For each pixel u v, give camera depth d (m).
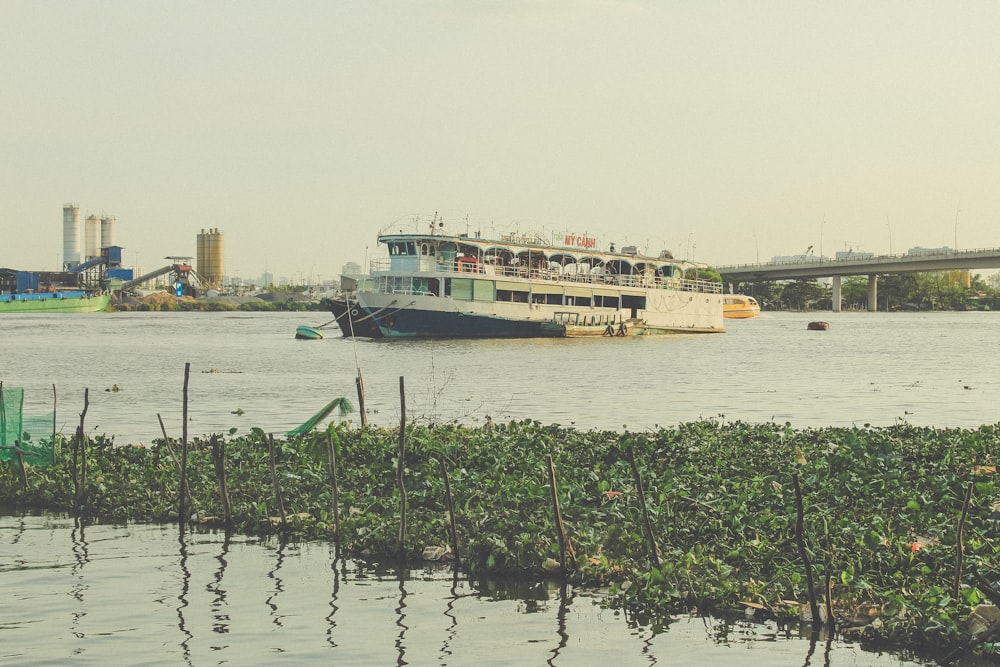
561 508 21.86
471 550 20.34
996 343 115.31
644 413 46.56
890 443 28.83
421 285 96.25
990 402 51.59
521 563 19.73
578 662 15.70
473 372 68.69
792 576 17.62
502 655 16.00
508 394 54.81
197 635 16.86
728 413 46.66
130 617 17.72
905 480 24.23
